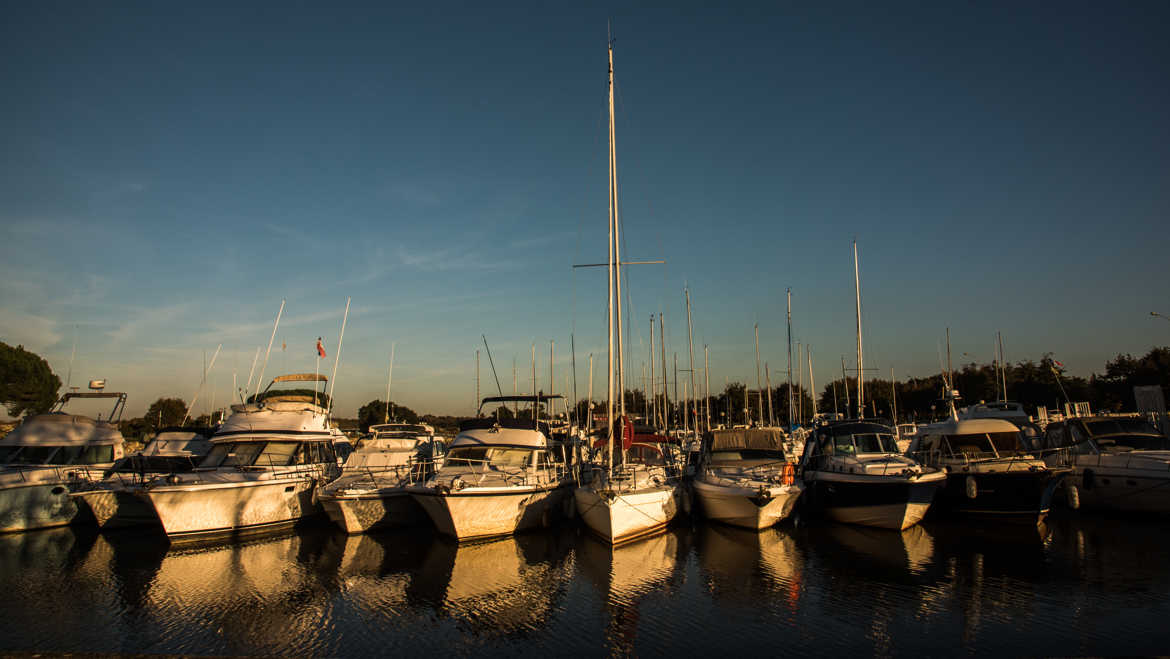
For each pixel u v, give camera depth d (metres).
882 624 11.20
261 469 19.69
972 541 17.11
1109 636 10.35
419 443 23.44
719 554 16.34
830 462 20.28
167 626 11.52
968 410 24.89
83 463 21.70
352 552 17.00
